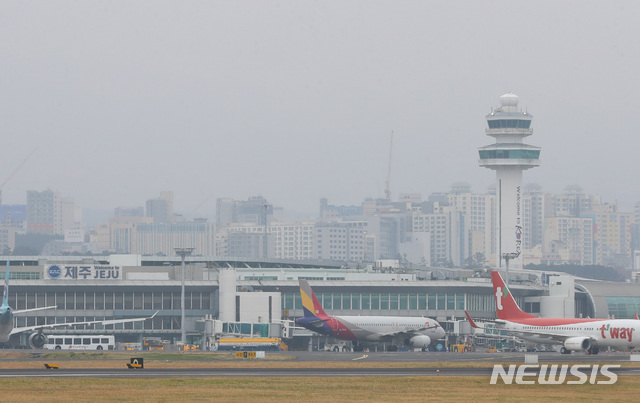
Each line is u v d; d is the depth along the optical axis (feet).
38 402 372.99
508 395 408.67
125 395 398.01
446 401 386.52
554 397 402.31
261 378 479.00
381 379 475.72
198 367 557.33
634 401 390.42
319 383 454.40
